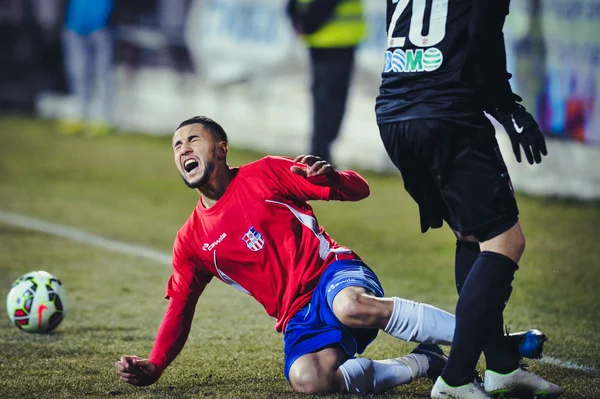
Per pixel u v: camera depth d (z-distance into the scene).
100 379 12.91
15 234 26.09
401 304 11.49
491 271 10.97
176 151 12.07
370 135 36.16
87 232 26.45
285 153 39.25
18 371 13.34
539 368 13.73
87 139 44.97
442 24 11.18
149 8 45.06
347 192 12.26
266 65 39.88
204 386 12.57
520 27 31.09
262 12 39.72
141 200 31.47
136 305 18.17
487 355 11.59
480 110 11.21
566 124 30.83
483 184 11.01
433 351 12.39
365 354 14.63
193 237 12.23
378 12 34.88
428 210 12.12
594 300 18.56
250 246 12.00
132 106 47.16
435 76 11.18
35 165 38.28
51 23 52.94
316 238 12.18
